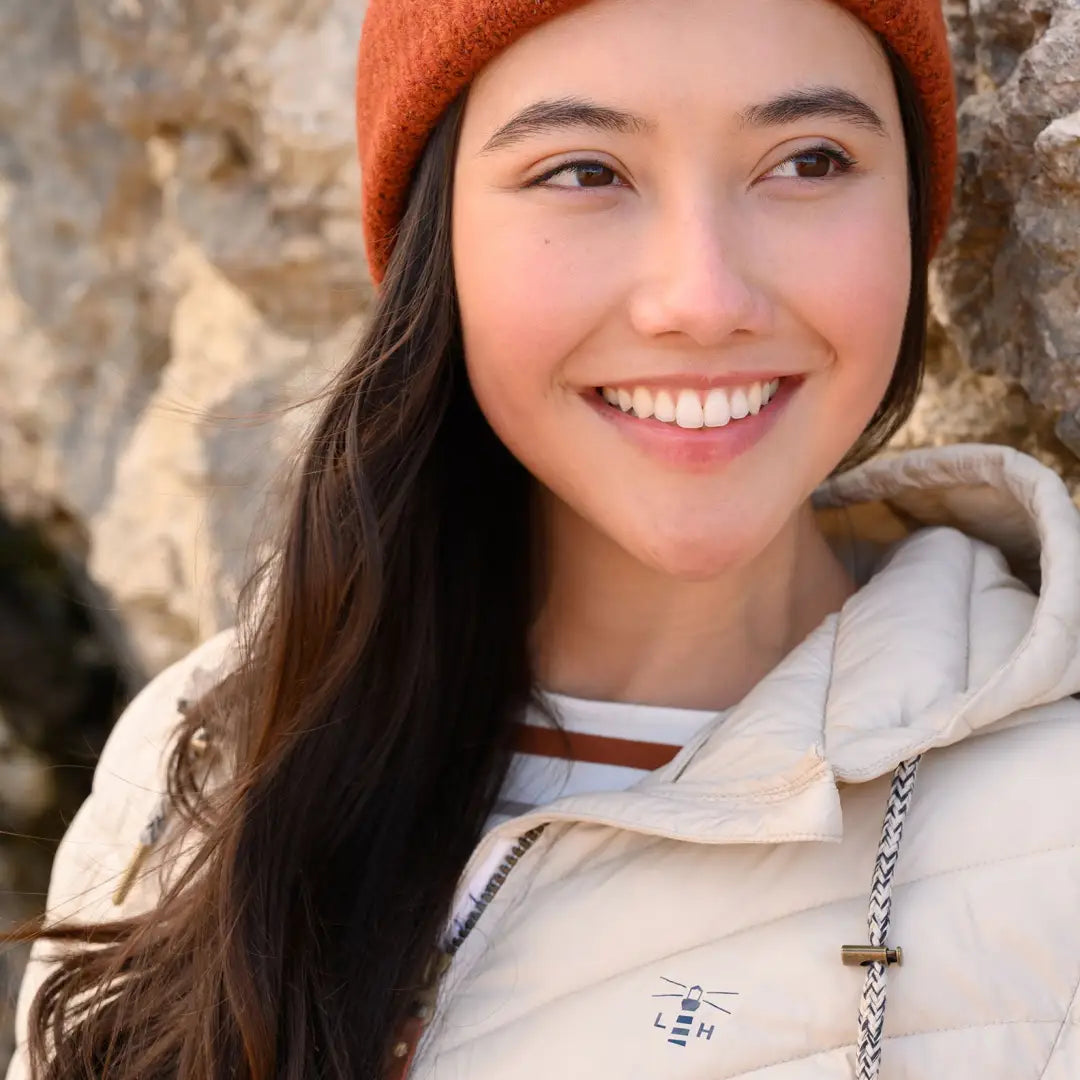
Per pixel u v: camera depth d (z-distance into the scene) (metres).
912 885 0.91
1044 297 1.18
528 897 1.04
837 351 0.99
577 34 0.93
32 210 2.47
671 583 1.15
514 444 1.08
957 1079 0.86
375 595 1.15
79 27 2.27
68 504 2.69
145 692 1.49
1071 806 0.91
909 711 0.97
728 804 0.95
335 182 1.99
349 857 1.20
